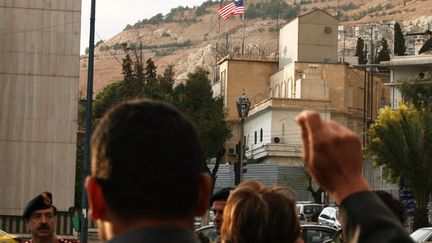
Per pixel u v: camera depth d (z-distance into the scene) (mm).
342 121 110688
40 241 10578
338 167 3508
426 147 57156
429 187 56781
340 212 3594
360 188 3521
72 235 41781
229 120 117938
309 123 3520
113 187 3408
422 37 129500
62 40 49094
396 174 58406
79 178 69125
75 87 48844
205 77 95312
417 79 87875
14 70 48562
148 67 98812
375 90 116938
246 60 122000
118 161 3404
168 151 3424
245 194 6121
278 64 121812
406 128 57750
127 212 3410
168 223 3422
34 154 48219
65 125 48625
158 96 90562
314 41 116438
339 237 8109
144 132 3426
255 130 111750
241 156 46281
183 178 3438
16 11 48688
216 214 9000
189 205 3463
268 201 6055
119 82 94562
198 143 3520
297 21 116750
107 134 3438
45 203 10430
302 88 109375
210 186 3639
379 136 59656
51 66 48812
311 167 3535
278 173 88625
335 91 111375
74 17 49156
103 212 3463
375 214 3475
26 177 48094
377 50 166250
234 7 107500
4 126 48188
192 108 93625
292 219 6055
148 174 3398
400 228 3451
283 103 106250
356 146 3514
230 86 121312
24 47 48812
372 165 74062
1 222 42938
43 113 48562
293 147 104500
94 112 91062
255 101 121250
